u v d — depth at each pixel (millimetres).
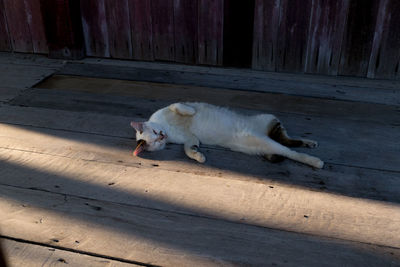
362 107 2037
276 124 1802
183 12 2340
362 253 1418
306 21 2215
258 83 2250
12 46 2594
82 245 1446
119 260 1408
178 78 2314
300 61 2312
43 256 1417
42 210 1552
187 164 1740
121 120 1979
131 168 1717
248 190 1619
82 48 2529
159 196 1601
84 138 1873
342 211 1540
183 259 1409
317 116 1986
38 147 1819
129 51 2500
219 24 2324
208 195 1602
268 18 2250
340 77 2287
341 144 1818
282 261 1401
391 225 1495
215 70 2393
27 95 2166
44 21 2438
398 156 1752
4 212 1544
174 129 1825
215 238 1464
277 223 1503
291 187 1631
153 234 1478
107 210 1553
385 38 2162
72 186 1640
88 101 2117
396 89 2164
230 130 1783
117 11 2410
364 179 1656
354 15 2148
